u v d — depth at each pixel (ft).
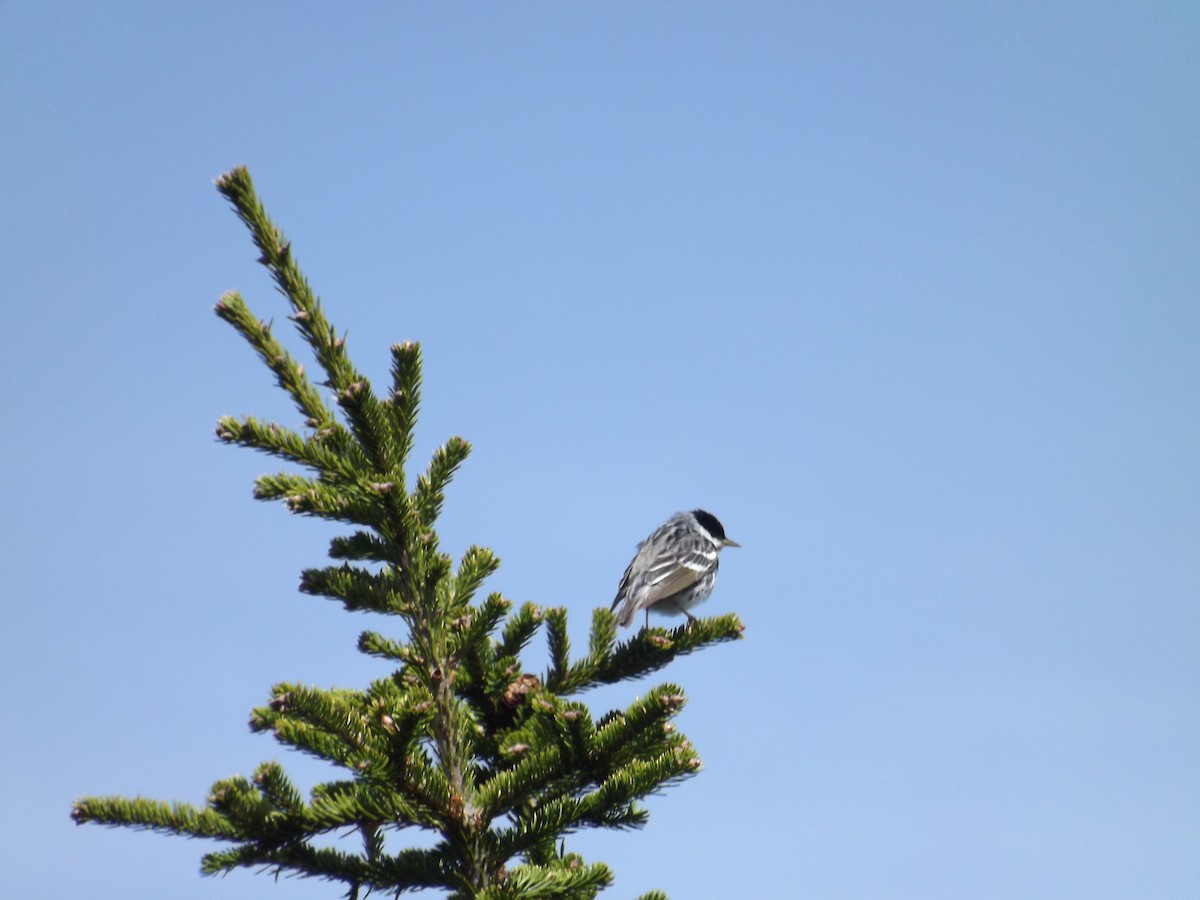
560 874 33.30
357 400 35.55
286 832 32.32
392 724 32.19
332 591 35.63
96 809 31.19
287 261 37.01
